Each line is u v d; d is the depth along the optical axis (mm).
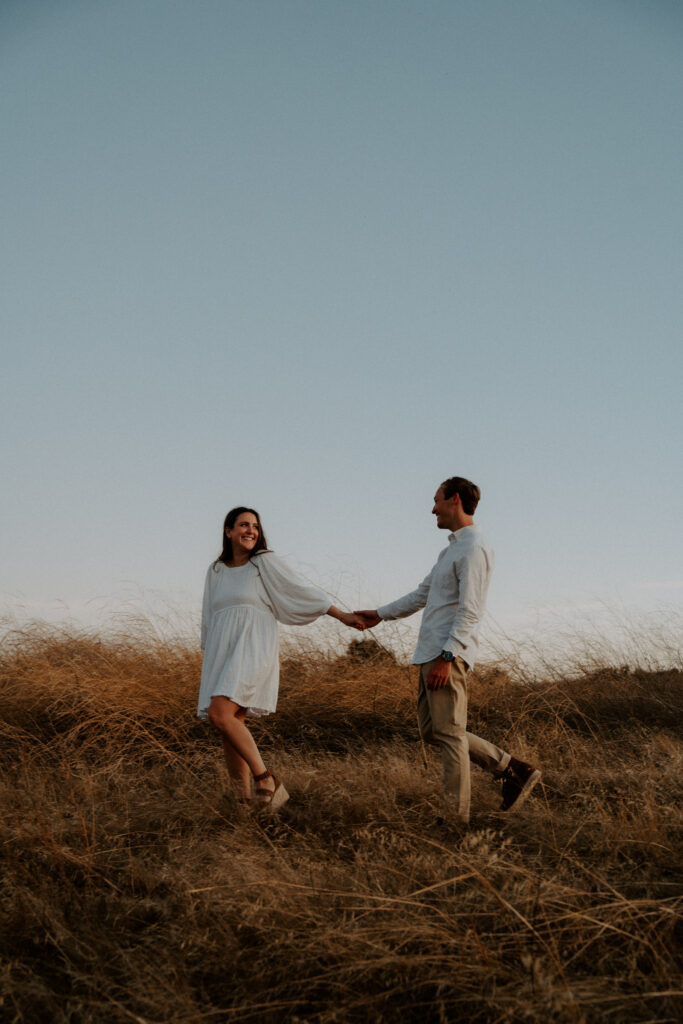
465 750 4316
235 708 4516
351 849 3598
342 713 6816
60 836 3771
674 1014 2275
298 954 2543
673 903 2873
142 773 5082
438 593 4500
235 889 3010
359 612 4938
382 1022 2301
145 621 7824
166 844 3783
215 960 2621
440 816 4152
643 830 3629
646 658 8195
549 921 2602
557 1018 2180
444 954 2535
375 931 2627
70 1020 2375
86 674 6891
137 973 2494
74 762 5176
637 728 6461
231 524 4801
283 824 4035
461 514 4559
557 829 3873
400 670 7543
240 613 4656
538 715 7023
